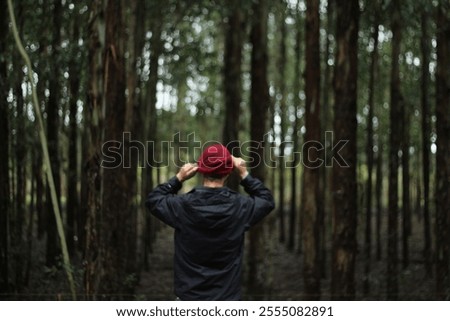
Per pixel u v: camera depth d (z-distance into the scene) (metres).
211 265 3.45
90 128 5.95
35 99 4.91
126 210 9.34
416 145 15.78
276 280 13.09
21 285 8.74
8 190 8.07
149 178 14.05
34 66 7.69
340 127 7.73
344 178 7.76
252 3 10.81
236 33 12.55
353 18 7.64
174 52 11.99
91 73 5.95
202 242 3.42
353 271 7.82
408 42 12.55
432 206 11.84
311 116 9.07
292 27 15.65
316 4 8.92
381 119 15.59
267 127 11.00
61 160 11.27
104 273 6.22
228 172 3.52
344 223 7.79
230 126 12.64
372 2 8.52
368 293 10.77
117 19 6.05
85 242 6.04
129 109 9.65
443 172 8.14
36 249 12.23
